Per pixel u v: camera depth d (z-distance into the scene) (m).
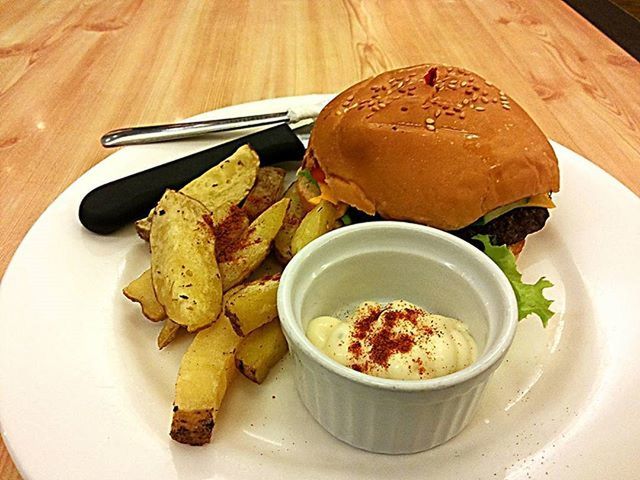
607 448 0.20
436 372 0.20
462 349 0.21
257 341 0.23
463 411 0.20
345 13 0.50
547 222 0.30
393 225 0.24
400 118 0.26
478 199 0.25
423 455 0.21
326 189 0.27
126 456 0.20
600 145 0.35
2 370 0.22
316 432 0.22
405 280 0.25
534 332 0.26
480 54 0.44
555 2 0.52
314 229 0.26
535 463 0.20
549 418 0.22
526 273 0.28
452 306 0.24
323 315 0.24
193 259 0.23
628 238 0.28
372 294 0.25
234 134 0.35
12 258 0.26
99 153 0.35
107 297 0.26
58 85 0.41
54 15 0.50
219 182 0.28
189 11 0.51
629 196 0.30
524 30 0.47
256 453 0.21
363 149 0.26
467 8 0.51
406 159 0.25
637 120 0.37
